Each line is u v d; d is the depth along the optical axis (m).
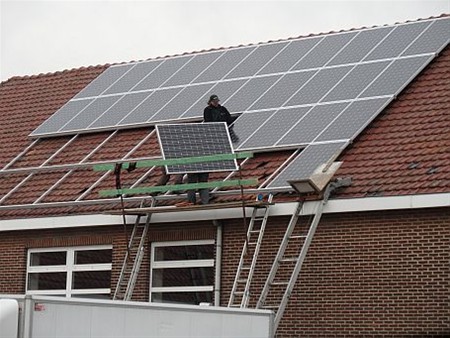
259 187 28.50
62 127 34.78
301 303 27.80
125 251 30.48
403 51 31.14
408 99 29.92
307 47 33.09
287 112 30.30
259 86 31.98
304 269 27.84
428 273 26.39
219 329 20.86
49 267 31.98
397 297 26.69
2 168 34.47
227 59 34.31
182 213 29.48
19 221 32.09
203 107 31.81
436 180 26.67
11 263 32.44
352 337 27.06
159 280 30.12
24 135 36.03
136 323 20.27
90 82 37.62
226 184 27.72
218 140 28.61
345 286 27.31
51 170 33.34
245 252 27.41
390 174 27.47
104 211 30.61
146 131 33.19
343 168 28.30
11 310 19.09
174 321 20.53
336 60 31.86
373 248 27.08
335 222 27.62
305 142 28.84
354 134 28.52
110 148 33.22
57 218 31.42
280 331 27.97
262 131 29.91
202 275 29.47
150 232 30.23
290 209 27.75
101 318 20.05
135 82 35.59
